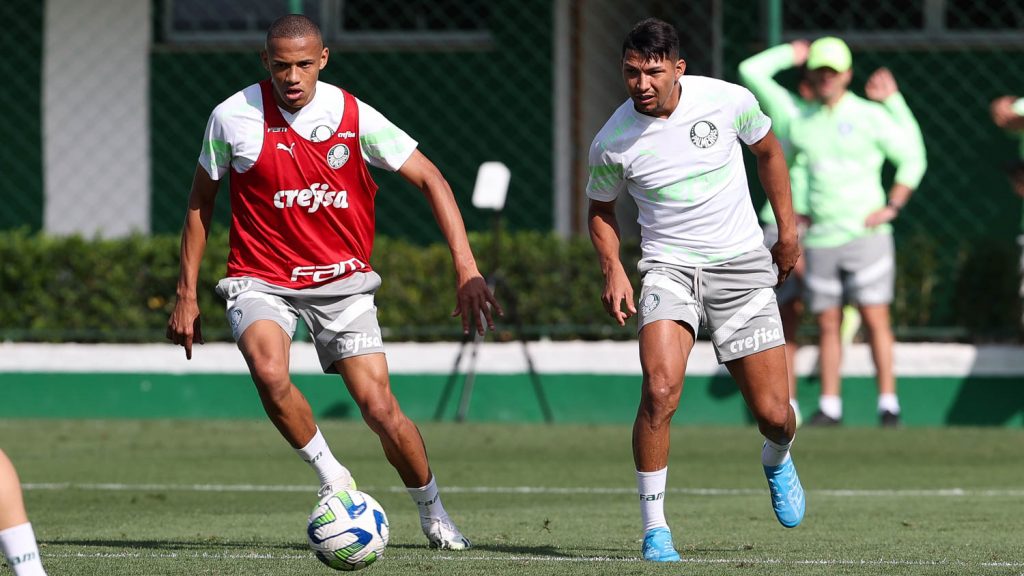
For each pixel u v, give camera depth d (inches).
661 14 1883.6
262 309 730.8
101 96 1861.5
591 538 821.2
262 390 716.7
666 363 718.5
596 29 1860.2
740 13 1818.4
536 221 1838.1
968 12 1823.3
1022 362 1536.7
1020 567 679.7
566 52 1830.7
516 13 1839.3
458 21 1866.4
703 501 1019.3
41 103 1862.7
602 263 764.0
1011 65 1795.0
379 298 1600.6
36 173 1862.7
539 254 1590.8
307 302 739.4
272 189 735.1
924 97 1803.6
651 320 727.7
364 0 1878.7
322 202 735.1
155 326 1626.5
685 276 739.4
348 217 740.0
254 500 1027.9
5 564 661.3
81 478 1151.6
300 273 738.2
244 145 732.0
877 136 1434.5
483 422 1568.7
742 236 743.7
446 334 1596.9
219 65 1861.5
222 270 1609.3
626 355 1567.4
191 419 1606.8
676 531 853.2
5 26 1866.4
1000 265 1556.3
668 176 735.7
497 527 875.4
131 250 1626.5
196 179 750.5
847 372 1550.2
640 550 762.8
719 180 738.2
